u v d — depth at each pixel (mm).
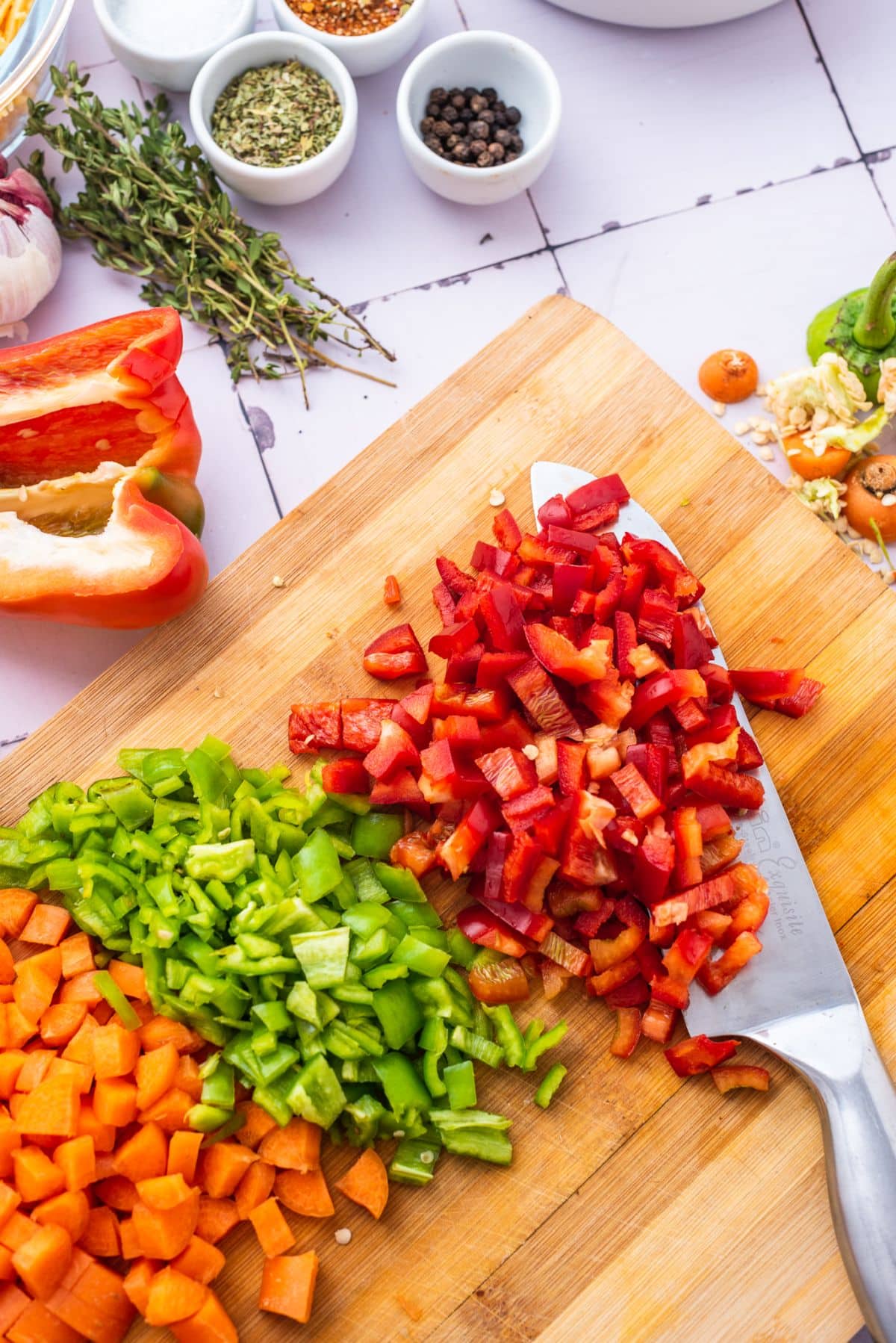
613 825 670
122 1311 659
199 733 715
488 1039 683
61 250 781
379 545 729
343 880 688
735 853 682
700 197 806
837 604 722
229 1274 670
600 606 689
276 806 693
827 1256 670
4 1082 665
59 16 760
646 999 686
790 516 728
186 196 752
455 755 688
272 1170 671
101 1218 664
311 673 719
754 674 702
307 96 778
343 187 803
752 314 797
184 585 703
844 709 714
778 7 813
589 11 803
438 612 725
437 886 701
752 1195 675
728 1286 669
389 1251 672
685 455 733
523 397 736
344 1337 667
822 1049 671
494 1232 673
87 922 682
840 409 750
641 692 683
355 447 782
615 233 803
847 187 805
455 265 800
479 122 781
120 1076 663
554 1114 681
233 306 768
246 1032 672
